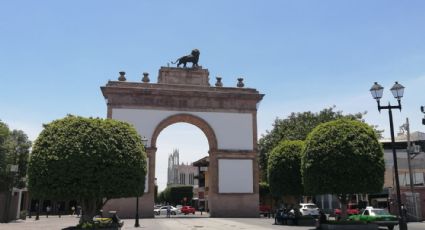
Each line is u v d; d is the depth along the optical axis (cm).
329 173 2681
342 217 2792
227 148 4553
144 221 3822
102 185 2361
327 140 2745
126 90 4400
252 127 4653
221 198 4438
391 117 2130
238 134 4609
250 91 4734
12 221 4581
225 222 3691
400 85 2128
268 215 5138
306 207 4638
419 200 4147
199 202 8506
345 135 2705
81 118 2523
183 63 4747
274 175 3703
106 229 2412
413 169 5184
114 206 4212
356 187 2638
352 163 2636
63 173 2317
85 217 2550
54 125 2492
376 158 2680
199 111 4566
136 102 4431
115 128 2553
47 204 7794
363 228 2584
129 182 2478
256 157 4588
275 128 6212
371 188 2655
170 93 4491
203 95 4581
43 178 2327
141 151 2645
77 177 2325
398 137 6162
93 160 2358
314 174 2750
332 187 2677
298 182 3597
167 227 3098
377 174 2658
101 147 2405
